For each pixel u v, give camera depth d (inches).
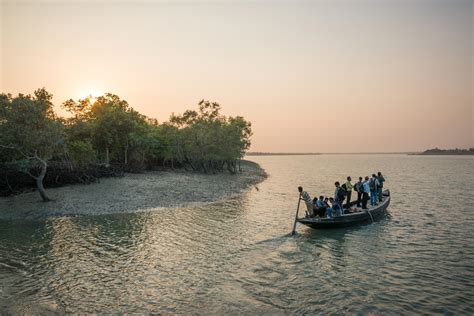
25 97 1050.7
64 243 704.4
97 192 1246.3
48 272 536.4
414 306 422.9
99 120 1766.7
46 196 1105.4
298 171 3700.8
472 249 664.4
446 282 498.9
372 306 423.2
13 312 398.9
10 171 1195.3
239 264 579.8
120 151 2127.2
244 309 415.2
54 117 1146.0
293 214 1037.8
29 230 820.0
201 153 2385.6
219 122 2431.1
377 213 935.0
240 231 813.9
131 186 1406.3
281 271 546.9
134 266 567.5
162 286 484.7
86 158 1646.2
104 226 860.6
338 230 820.6
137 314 400.8
